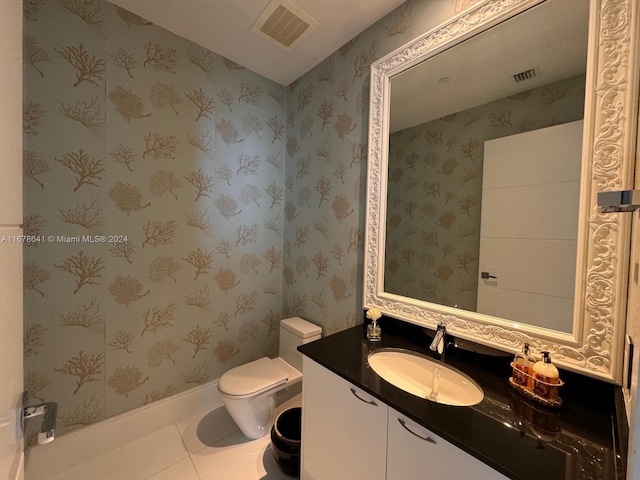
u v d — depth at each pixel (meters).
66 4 1.25
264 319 2.05
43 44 1.20
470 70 1.10
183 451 1.46
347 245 1.62
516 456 0.62
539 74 0.94
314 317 1.84
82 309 1.34
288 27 1.49
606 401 0.80
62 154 1.26
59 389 1.30
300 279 1.96
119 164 1.41
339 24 1.47
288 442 1.28
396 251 1.35
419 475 0.77
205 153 1.70
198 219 1.70
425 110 1.24
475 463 0.66
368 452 0.91
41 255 1.23
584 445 0.66
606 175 0.79
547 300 0.91
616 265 0.77
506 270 1.01
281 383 1.54
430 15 1.23
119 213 1.42
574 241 0.86
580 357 0.84
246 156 1.89
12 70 0.45
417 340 1.26
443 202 1.19
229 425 1.65
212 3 1.35
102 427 1.42
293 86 2.01
